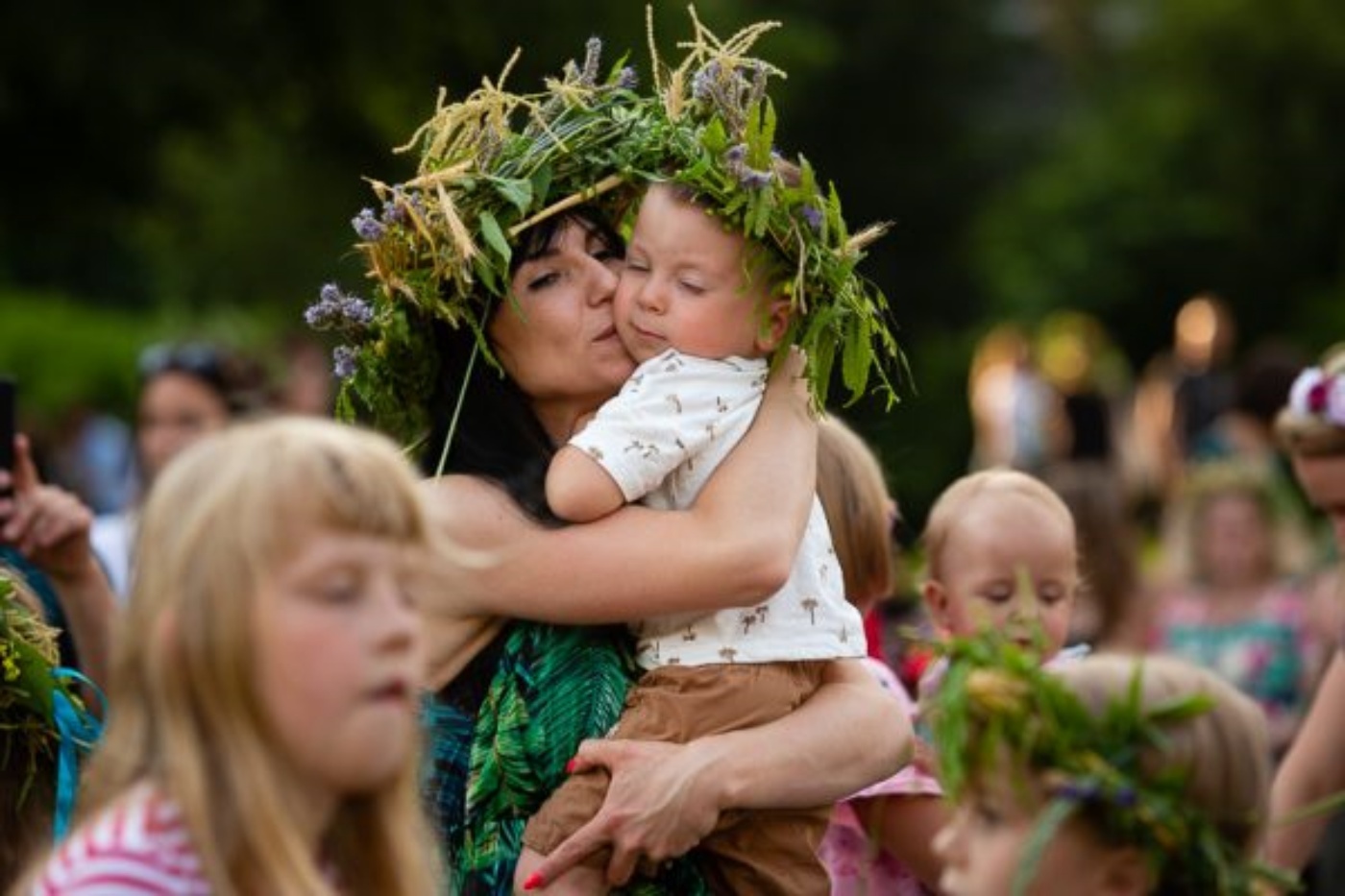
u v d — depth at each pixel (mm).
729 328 5559
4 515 7379
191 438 10633
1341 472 7195
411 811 4402
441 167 5750
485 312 5699
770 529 5398
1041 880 4398
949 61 56031
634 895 5500
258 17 24938
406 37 26078
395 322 5660
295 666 4012
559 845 5441
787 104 44969
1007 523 6941
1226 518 12961
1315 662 12289
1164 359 51750
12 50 24266
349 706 4039
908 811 6531
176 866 4027
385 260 5672
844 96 55438
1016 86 63062
